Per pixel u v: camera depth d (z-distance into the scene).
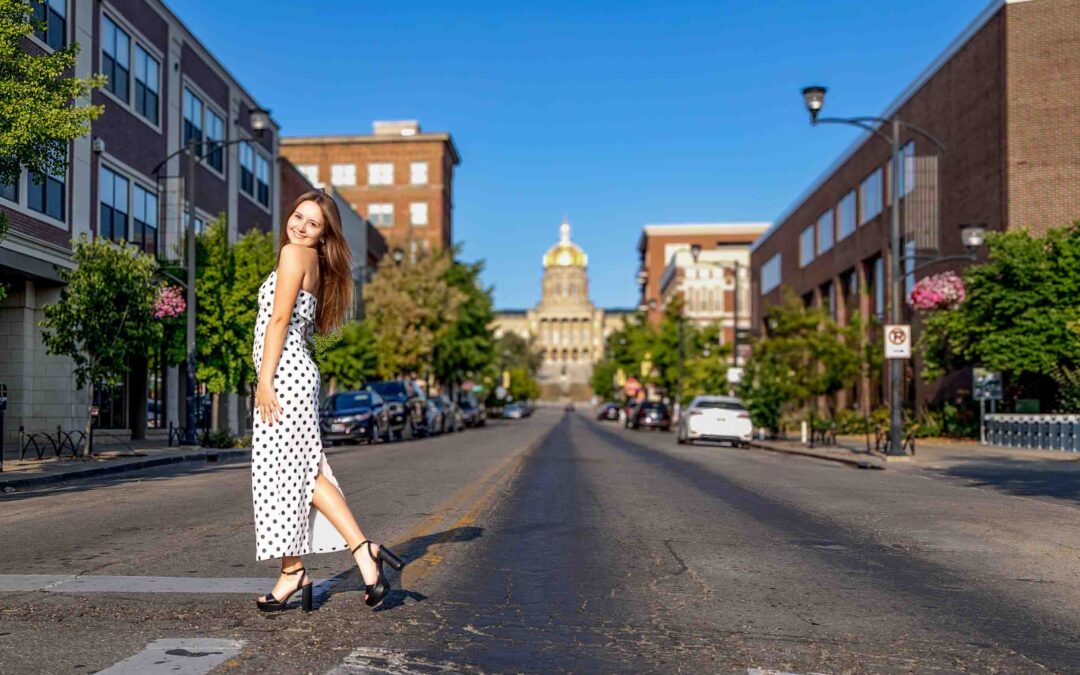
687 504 12.13
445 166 88.44
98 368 19.92
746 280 101.94
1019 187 31.20
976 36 33.94
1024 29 31.34
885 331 22.81
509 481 15.21
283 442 5.27
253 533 9.08
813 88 22.97
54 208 24.41
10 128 14.41
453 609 5.87
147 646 4.88
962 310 30.00
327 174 86.56
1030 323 27.91
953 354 31.69
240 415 38.16
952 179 36.12
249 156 40.31
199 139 34.72
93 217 26.47
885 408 36.72
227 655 4.72
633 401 66.25
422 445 29.98
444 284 54.69
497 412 103.00
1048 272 28.08
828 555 8.30
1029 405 29.56
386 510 11.05
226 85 37.34
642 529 9.70
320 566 7.20
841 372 35.41
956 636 5.53
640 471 18.00
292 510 5.31
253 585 6.45
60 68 15.48
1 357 24.61
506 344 148.75
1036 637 5.55
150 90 30.70
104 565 7.30
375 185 86.31
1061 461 21.62
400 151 86.31
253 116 25.53
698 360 56.59
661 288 120.69
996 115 32.22
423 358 53.84
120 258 19.97
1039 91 31.19
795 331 36.88
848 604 6.34
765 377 36.75
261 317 5.42
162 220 31.33
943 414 33.88
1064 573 7.60
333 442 31.67
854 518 10.90
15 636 5.08
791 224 67.00
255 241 29.00
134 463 19.36
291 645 4.93
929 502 12.79
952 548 8.80
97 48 26.66
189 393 25.84
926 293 29.91
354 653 4.80
